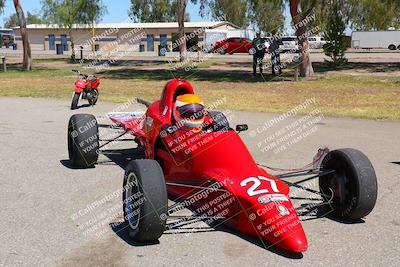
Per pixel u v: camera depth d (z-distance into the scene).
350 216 5.57
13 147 9.59
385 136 10.88
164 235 5.30
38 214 5.93
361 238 5.26
